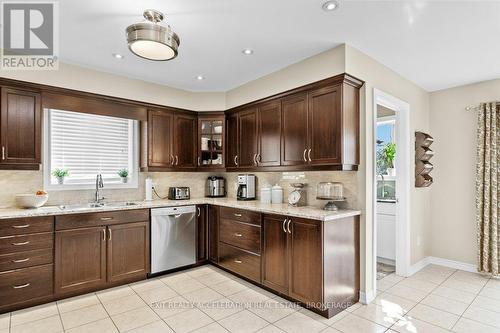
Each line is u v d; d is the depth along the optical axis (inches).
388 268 148.9
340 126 102.3
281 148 126.5
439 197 155.6
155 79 145.2
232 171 159.0
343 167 102.2
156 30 75.3
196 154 163.8
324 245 94.6
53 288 106.3
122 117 138.2
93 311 100.0
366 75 111.5
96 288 116.6
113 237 120.3
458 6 80.4
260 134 138.8
